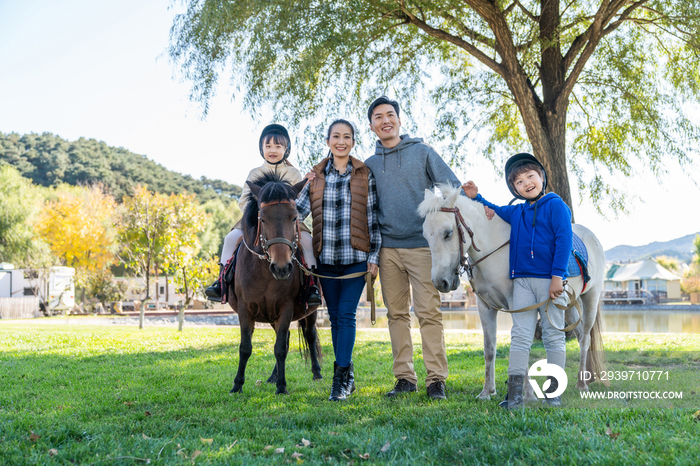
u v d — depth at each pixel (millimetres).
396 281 4117
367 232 4016
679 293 51719
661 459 2094
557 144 9203
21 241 32594
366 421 3043
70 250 33375
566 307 3346
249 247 3967
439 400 3676
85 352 7605
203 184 90750
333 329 4199
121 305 31156
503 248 3590
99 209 36875
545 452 2281
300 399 3820
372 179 4184
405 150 4129
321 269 4156
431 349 3945
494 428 2707
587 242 4336
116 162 79438
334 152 4094
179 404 3711
